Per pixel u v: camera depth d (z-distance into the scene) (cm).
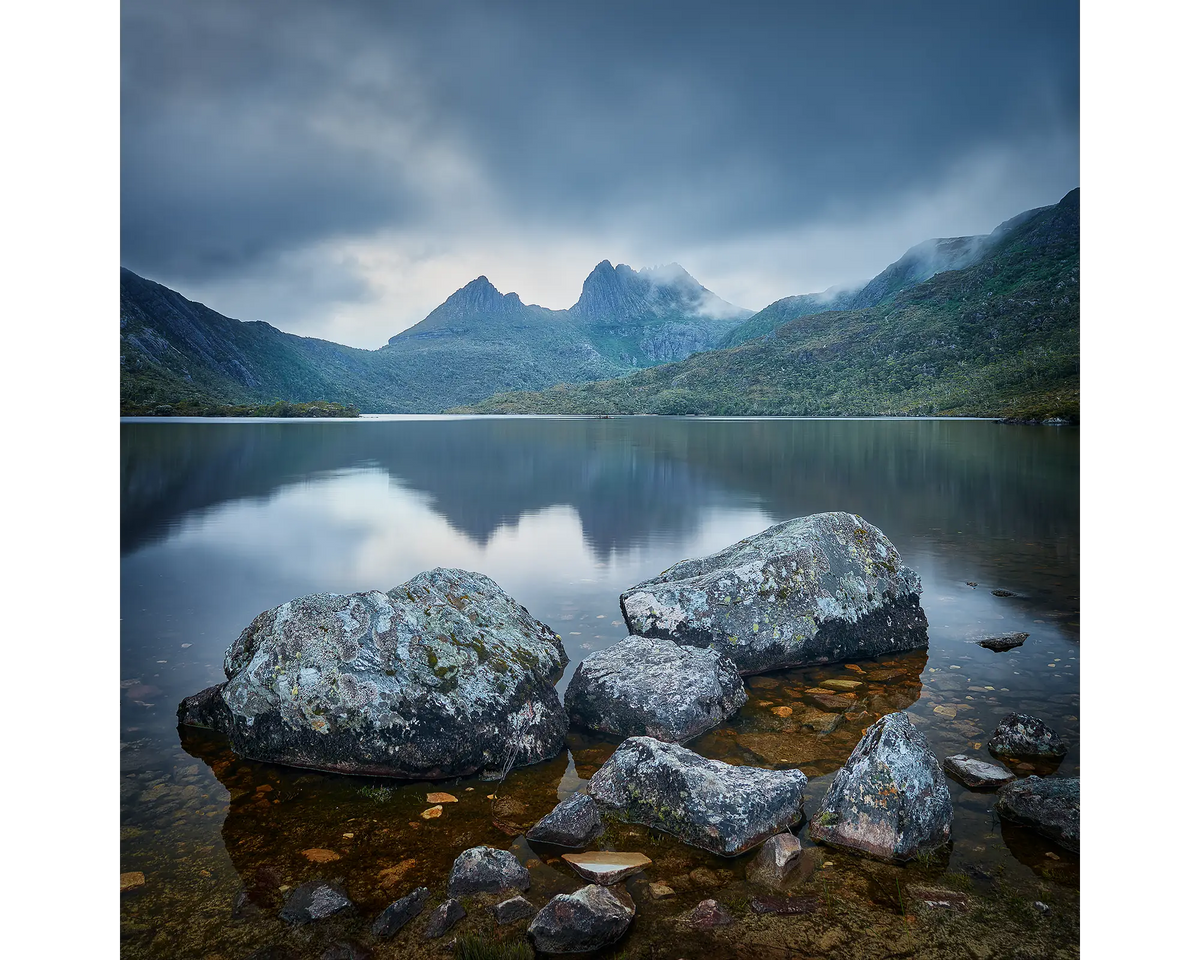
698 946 270
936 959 261
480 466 2447
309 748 428
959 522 1260
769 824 349
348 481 1975
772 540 694
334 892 304
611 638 644
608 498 1603
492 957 265
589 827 351
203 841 347
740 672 588
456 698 437
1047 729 434
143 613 718
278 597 778
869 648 618
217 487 1827
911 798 341
